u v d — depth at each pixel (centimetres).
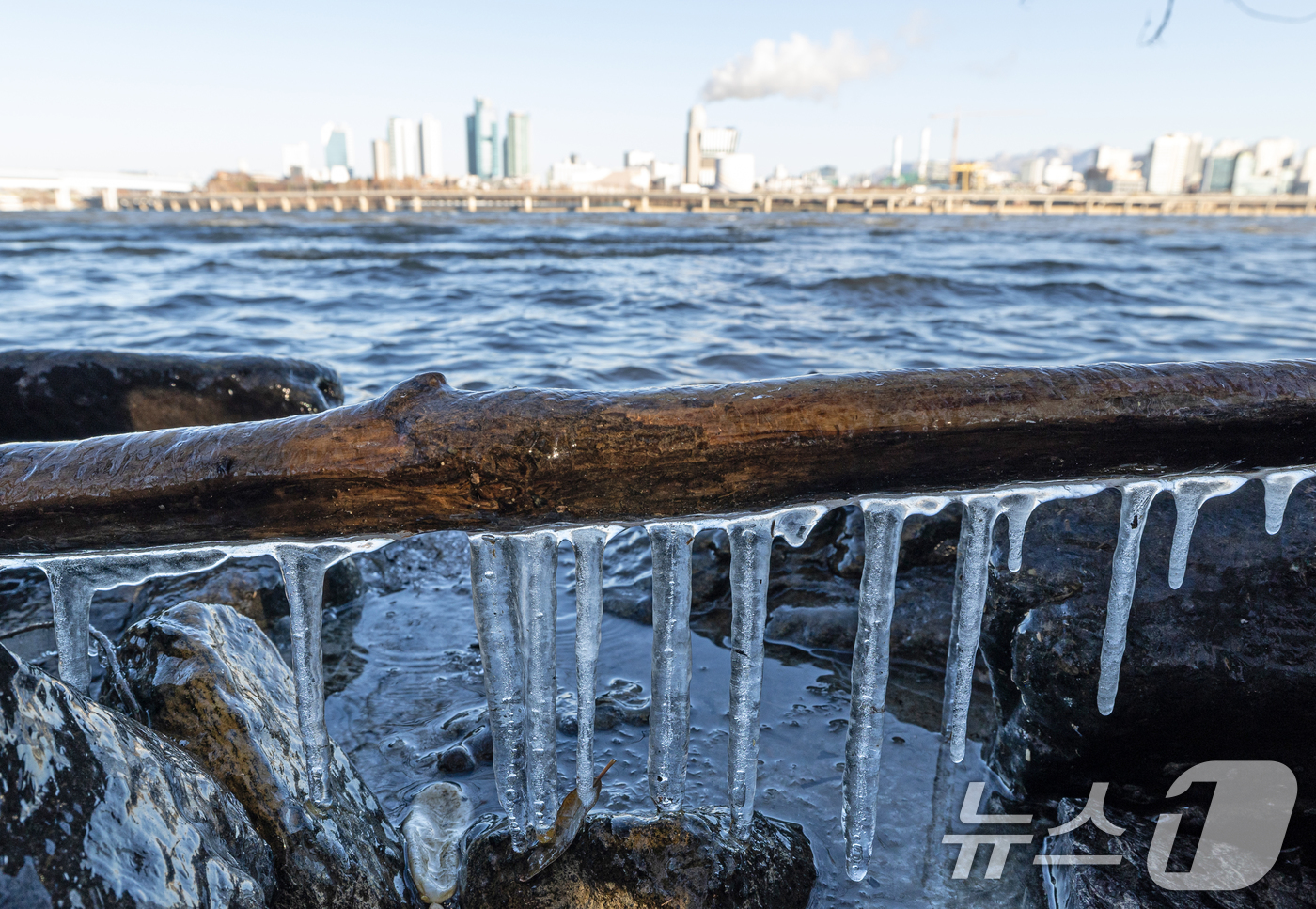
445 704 252
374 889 161
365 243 2978
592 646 163
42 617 295
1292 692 174
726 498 146
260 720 169
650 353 821
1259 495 197
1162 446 149
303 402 418
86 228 4031
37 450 143
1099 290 1329
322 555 154
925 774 216
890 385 143
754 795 195
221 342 855
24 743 108
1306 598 181
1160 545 194
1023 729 198
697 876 163
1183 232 4438
